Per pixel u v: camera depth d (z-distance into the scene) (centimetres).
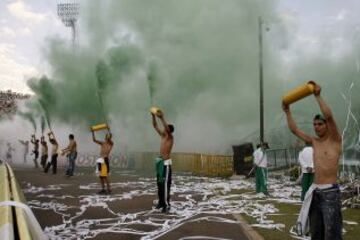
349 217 819
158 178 878
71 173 1733
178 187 1361
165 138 889
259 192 1162
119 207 932
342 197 1026
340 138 482
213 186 1397
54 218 797
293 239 640
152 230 701
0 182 646
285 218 809
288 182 1514
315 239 480
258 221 774
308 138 502
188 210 888
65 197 1088
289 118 513
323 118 491
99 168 1177
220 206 948
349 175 1304
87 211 878
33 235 408
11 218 375
